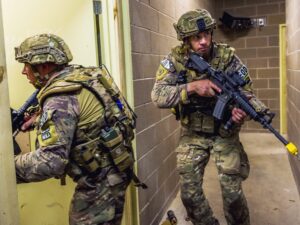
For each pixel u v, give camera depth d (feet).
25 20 5.45
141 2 7.84
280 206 9.64
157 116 9.06
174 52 6.72
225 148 6.61
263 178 12.02
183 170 6.81
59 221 5.98
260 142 17.79
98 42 6.37
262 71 19.95
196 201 6.78
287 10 14.10
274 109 19.88
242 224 6.88
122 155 4.58
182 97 6.32
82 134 4.29
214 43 6.76
